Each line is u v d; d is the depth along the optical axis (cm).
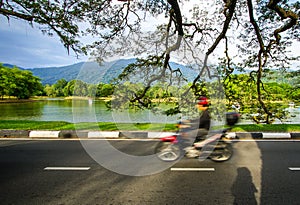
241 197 297
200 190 319
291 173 383
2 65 5700
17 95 5859
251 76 1088
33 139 664
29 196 302
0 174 383
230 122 568
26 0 757
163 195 304
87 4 823
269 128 745
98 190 321
